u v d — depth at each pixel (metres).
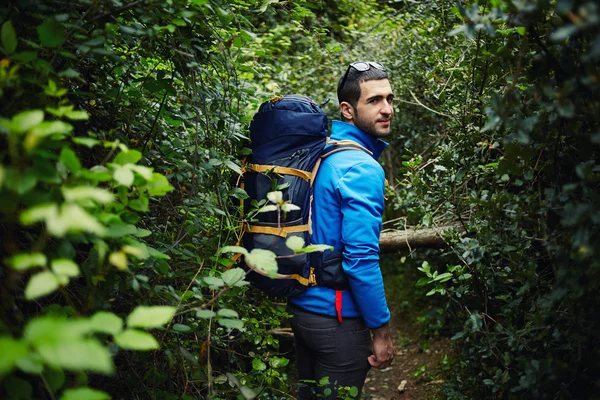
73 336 0.66
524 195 1.49
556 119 1.22
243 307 1.84
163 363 1.52
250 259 1.09
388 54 3.62
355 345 1.90
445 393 2.49
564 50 1.09
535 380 1.36
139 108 1.68
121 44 1.55
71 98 1.46
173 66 1.68
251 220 1.69
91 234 0.98
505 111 1.08
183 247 1.64
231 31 1.63
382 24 4.15
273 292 1.81
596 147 1.23
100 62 1.49
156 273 1.44
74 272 0.75
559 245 1.24
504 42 1.60
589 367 1.33
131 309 1.44
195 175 1.60
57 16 1.07
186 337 1.65
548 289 1.58
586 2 0.83
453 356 2.97
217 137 1.69
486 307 1.88
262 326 2.04
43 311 1.06
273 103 1.90
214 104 1.69
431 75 2.40
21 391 0.88
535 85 1.18
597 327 1.27
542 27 1.21
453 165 1.99
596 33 0.93
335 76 3.66
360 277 1.79
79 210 0.72
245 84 2.01
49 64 1.07
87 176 0.89
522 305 1.67
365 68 2.03
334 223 1.86
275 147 1.83
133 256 1.13
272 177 1.80
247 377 1.69
